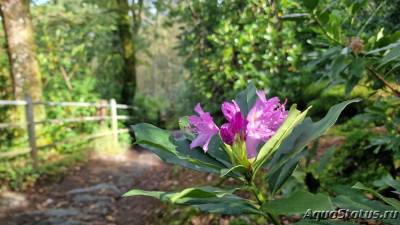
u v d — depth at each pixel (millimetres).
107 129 9148
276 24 4344
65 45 10477
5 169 5527
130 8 12961
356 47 1607
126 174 6547
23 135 6902
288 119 848
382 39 1567
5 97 7777
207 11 5512
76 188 5652
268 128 992
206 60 5461
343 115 4578
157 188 5160
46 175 6027
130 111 11672
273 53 4570
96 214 4523
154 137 1162
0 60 7812
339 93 4172
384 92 1817
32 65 7379
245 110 1229
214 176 4180
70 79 10312
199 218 3092
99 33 11156
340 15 1809
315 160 3191
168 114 9711
